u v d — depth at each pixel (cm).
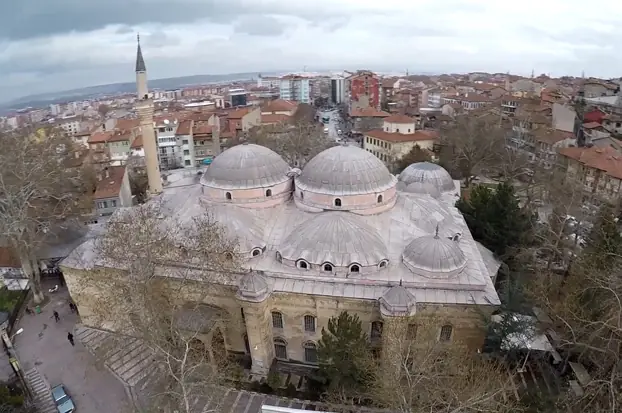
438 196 4916
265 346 3341
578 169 6688
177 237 3484
